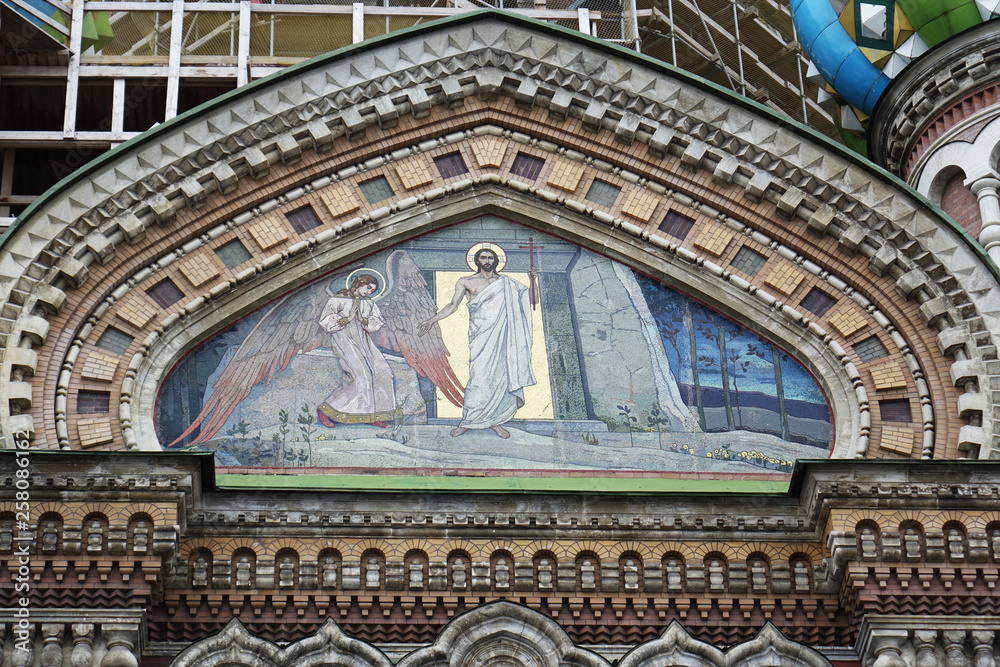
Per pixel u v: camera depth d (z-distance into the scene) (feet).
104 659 77.82
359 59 100.58
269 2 118.21
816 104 144.46
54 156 115.55
